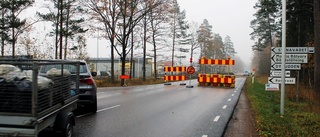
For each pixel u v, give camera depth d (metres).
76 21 32.69
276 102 16.08
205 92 21.53
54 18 31.64
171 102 14.60
